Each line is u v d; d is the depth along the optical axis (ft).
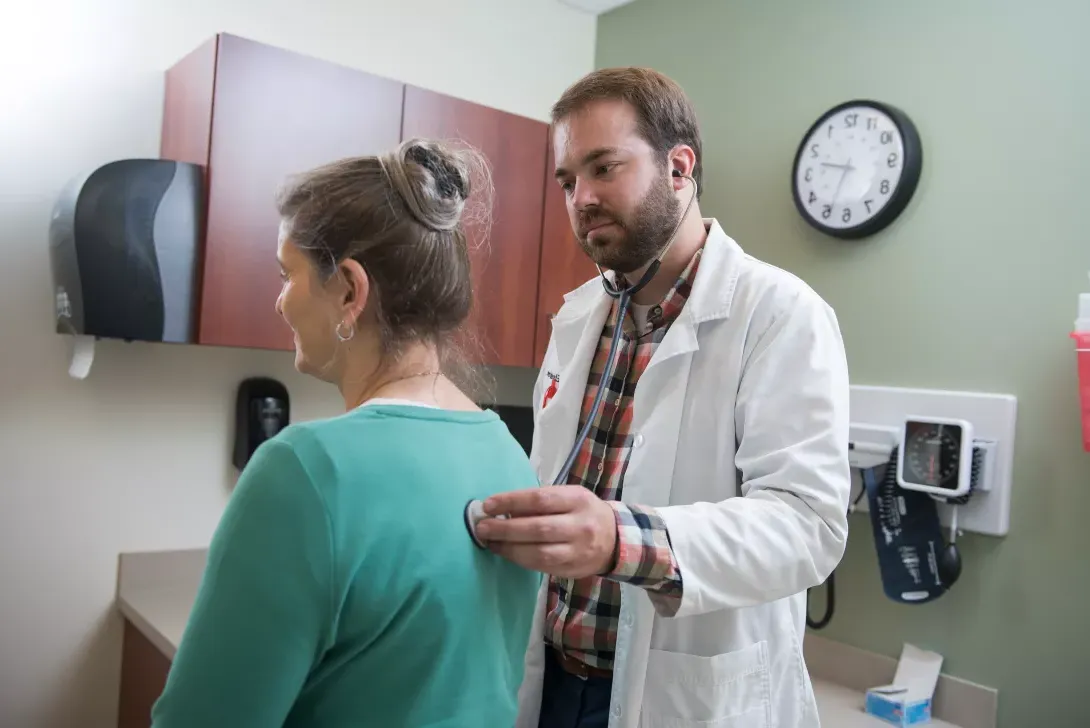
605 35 8.54
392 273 2.35
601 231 3.60
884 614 5.92
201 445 6.51
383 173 2.37
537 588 2.66
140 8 6.06
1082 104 5.09
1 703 5.78
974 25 5.62
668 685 3.52
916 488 5.37
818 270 6.46
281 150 5.66
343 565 1.99
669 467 3.66
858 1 6.31
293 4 6.69
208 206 5.41
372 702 2.09
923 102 5.88
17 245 5.72
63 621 5.98
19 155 5.69
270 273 5.68
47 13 5.75
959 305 5.62
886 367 5.99
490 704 2.27
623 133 3.50
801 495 3.16
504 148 6.79
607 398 4.03
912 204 5.89
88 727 6.09
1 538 5.75
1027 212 5.31
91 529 6.07
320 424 2.13
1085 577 4.97
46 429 5.88
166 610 5.80
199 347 6.48
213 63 5.41
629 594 3.53
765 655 3.64
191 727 1.96
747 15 7.13
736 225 7.13
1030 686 5.17
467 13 7.70
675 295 3.92
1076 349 4.80
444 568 2.15
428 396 2.42
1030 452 5.24
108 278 5.20
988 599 5.39
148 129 6.14
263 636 1.95
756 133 7.00
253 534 1.99
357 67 7.02
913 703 5.36
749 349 3.63
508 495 2.36
